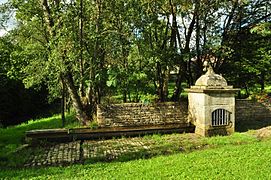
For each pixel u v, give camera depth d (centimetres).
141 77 1493
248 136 1255
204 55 1723
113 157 999
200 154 972
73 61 1391
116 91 1672
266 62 1836
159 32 1627
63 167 884
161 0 1500
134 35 1512
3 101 2105
